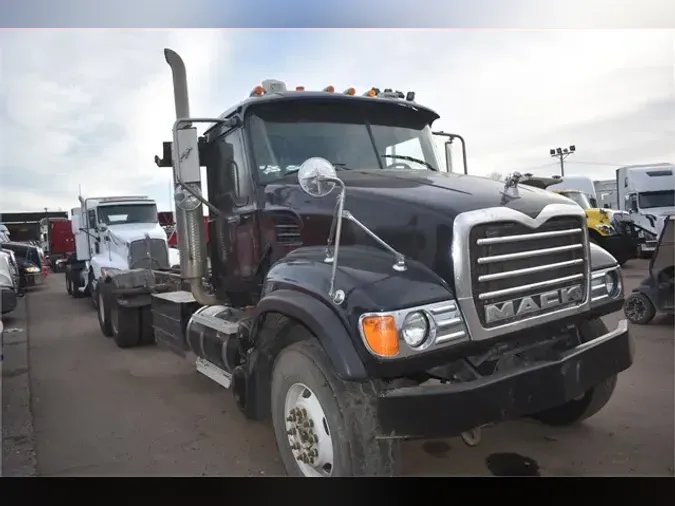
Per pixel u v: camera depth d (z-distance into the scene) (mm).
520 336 3078
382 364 2639
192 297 5602
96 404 4992
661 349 6098
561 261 3227
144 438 4207
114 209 10969
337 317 2793
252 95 4195
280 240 3924
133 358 6645
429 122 4703
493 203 3092
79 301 12352
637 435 3947
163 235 9891
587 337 3594
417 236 3021
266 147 4086
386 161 4305
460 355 2861
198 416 4625
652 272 7230
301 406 3088
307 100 4145
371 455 2742
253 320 3467
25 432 4363
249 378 3500
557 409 4086
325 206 3545
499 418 2742
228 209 4480
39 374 6016
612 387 3828
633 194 16797
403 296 2742
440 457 3715
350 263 3088
